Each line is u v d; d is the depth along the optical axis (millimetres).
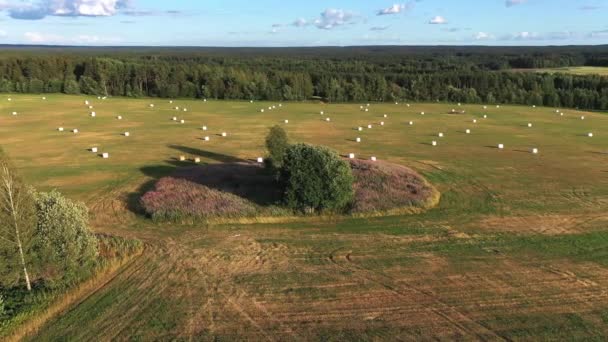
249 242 28562
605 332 19156
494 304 21266
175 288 22766
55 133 64125
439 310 20766
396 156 53031
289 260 26000
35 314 19938
